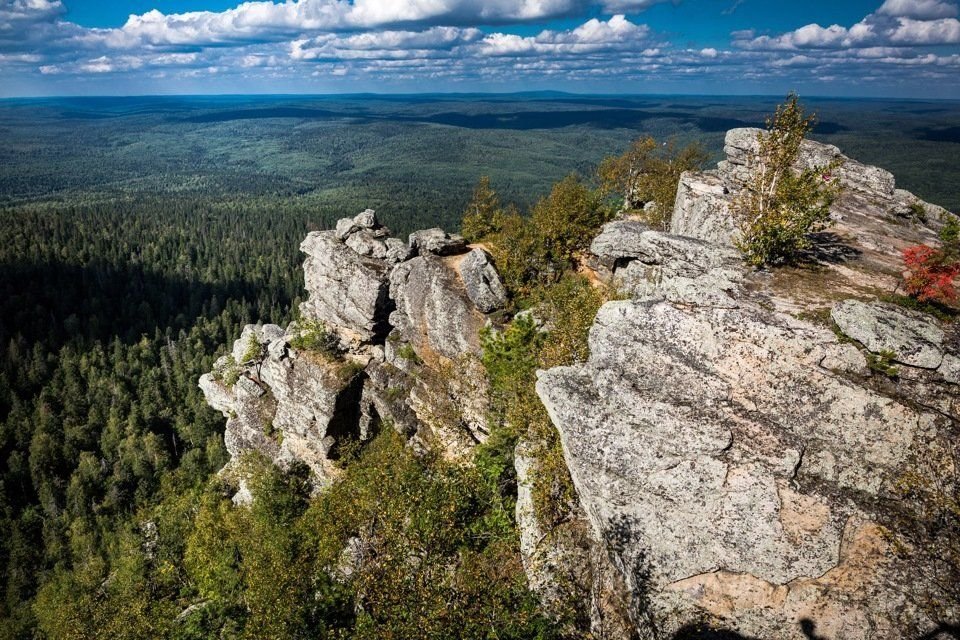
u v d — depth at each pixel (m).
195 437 113.38
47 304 165.88
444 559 24.55
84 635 42.75
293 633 27.58
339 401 50.47
